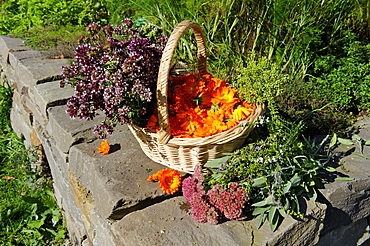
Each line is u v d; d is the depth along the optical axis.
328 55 3.14
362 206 1.92
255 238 1.49
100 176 1.86
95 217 1.88
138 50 1.60
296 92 2.63
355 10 3.31
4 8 5.55
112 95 1.56
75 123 2.40
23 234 2.62
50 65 3.37
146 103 1.67
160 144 1.71
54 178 2.88
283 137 1.70
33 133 3.28
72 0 4.85
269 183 1.58
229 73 2.99
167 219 1.63
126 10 4.27
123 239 1.54
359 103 2.80
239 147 1.78
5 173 3.31
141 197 1.70
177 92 1.75
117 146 2.17
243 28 3.24
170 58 1.50
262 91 1.73
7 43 4.09
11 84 4.06
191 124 1.66
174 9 3.45
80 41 1.89
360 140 2.17
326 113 2.52
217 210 1.58
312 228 1.62
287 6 3.06
